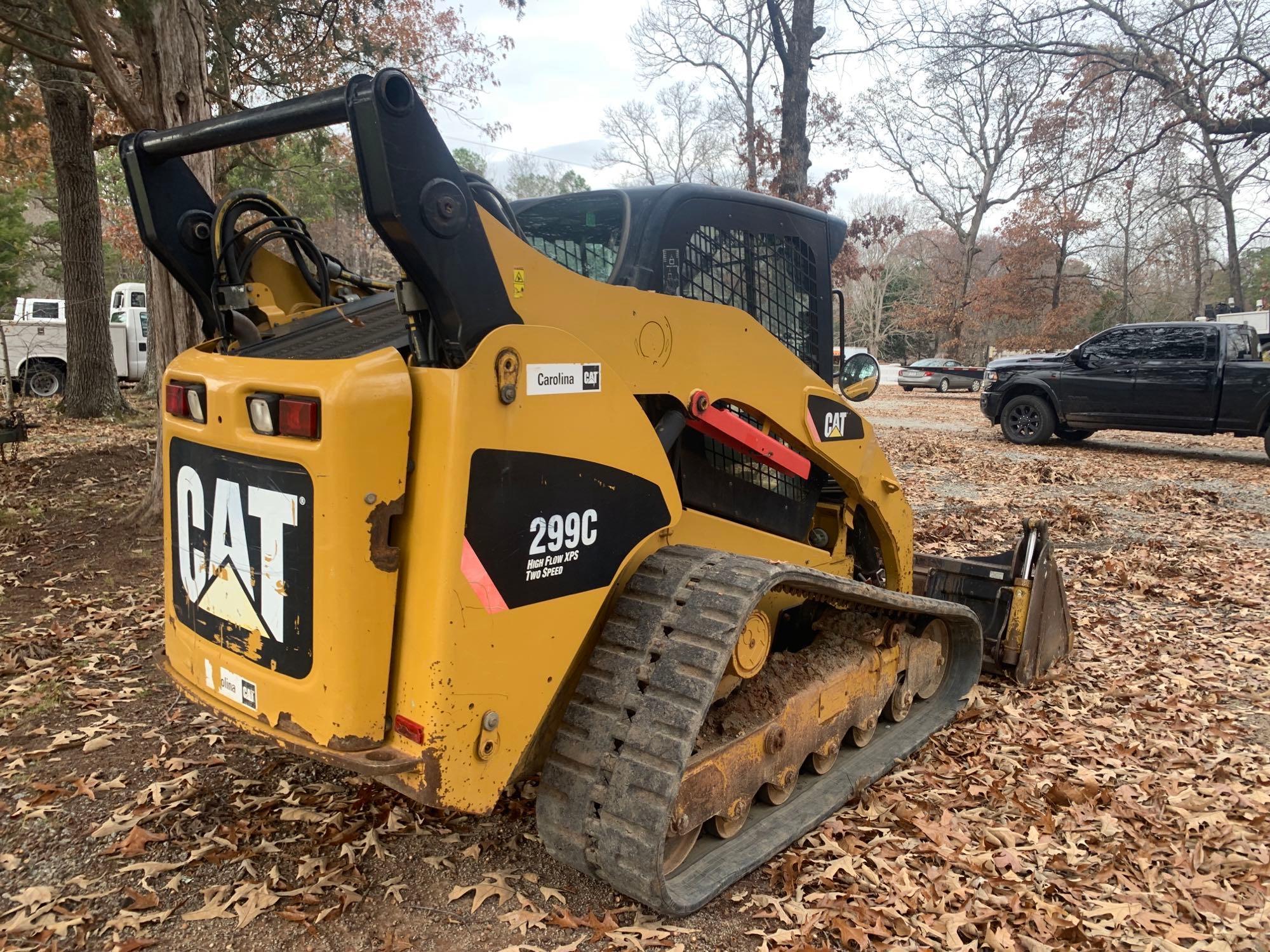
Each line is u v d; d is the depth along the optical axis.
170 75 6.43
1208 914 2.79
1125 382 13.20
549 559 2.44
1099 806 3.46
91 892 2.71
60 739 3.69
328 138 13.76
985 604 4.72
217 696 2.62
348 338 2.77
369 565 2.19
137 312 19.08
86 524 7.44
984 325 48.53
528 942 2.53
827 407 3.66
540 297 2.44
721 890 2.67
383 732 2.29
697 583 2.68
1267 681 4.80
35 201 25.70
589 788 2.50
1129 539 8.03
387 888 2.75
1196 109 17.56
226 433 2.46
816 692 3.24
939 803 3.43
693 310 2.98
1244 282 49.31
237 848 2.94
